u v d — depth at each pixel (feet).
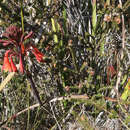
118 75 7.09
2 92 7.73
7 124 7.20
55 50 7.51
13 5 7.79
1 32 7.70
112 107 7.54
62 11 8.49
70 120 7.55
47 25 8.23
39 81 7.98
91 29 8.54
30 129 7.14
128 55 8.36
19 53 5.64
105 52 8.52
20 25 7.29
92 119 7.63
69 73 7.78
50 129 7.20
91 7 8.48
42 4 7.79
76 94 7.34
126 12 7.86
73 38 8.04
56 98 6.91
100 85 7.61
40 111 7.47
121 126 7.31
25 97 7.63
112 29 8.29
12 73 5.76
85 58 8.15
